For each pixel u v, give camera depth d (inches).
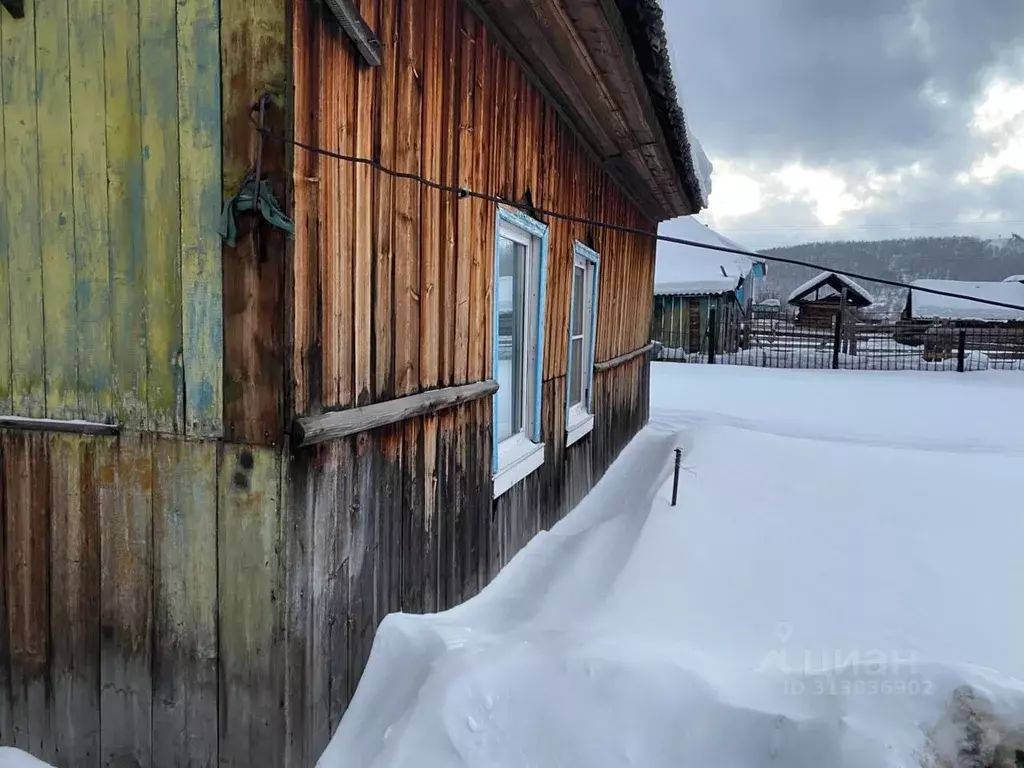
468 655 79.4
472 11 105.5
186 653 73.9
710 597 108.1
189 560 72.8
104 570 77.1
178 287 70.5
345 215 74.5
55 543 79.2
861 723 62.0
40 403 78.3
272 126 64.6
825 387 509.7
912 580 117.2
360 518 81.7
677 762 65.6
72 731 80.4
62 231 74.9
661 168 206.2
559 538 150.9
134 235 71.9
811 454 198.4
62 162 73.9
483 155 113.3
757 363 716.0
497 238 122.0
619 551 128.9
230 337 68.6
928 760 58.5
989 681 64.4
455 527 110.3
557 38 114.5
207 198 68.2
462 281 108.7
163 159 69.8
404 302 89.8
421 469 97.5
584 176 181.3
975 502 160.4
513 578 127.8
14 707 83.3
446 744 68.0
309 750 73.5
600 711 70.8
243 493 69.5
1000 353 703.1
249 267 67.0
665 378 574.6
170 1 67.6
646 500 157.8
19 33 73.7
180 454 72.1
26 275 77.1
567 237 167.0
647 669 74.5
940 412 382.6
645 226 304.2
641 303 308.3
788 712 67.0
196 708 74.0
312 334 69.4
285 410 66.8
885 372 626.5
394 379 87.9
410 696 76.4
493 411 124.4
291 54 63.6
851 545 133.1
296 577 69.9
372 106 78.8
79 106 72.6
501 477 128.3
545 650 79.7
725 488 164.7
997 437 303.1
